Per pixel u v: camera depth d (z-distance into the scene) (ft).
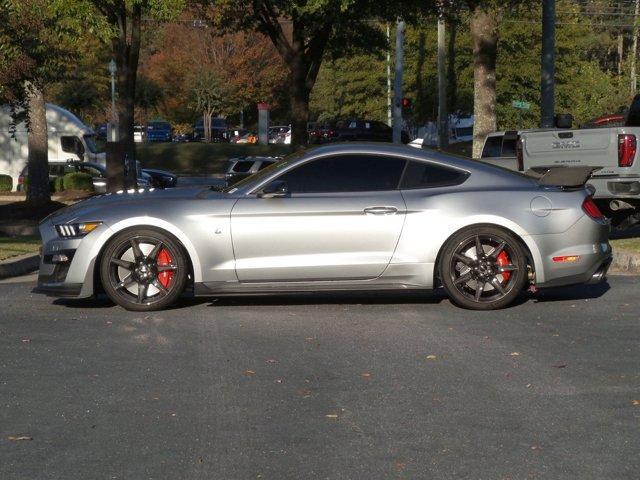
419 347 26.43
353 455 18.17
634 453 18.21
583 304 32.19
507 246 30.86
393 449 18.48
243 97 231.30
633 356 25.30
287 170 31.50
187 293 34.73
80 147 136.05
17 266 44.04
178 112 251.60
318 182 31.35
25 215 83.66
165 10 63.82
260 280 31.07
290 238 30.89
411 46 175.94
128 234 31.14
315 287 31.14
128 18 82.89
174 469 17.56
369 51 109.09
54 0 58.95
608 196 45.88
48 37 61.46
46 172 88.94
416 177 31.48
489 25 93.66
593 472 17.28
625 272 39.78
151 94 205.26
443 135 143.84
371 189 31.30
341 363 24.81
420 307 32.04
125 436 19.38
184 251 31.19
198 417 20.53
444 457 18.04
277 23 92.32
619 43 253.44
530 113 163.02
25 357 25.67
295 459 17.99
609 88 164.96
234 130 272.10
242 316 30.86
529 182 31.68
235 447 18.66
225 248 30.94
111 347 26.76
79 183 115.65
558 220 30.99
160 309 31.71
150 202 31.50
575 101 164.35
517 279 31.04
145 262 31.32
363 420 20.21
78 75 166.91
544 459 17.93
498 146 64.28
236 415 20.63
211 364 24.84
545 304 32.27
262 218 30.89
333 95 221.46
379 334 28.07
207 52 226.17
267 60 228.22
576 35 165.17
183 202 31.35
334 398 21.76
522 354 25.55
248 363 24.90
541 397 21.74
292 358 25.38
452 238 30.91
